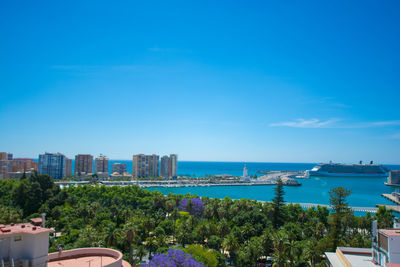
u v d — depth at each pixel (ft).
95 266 148.87
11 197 537.24
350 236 387.34
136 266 273.95
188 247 272.72
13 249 122.21
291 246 270.87
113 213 476.13
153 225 387.55
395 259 152.97
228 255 351.05
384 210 506.07
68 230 380.17
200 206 526.16
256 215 421.59
